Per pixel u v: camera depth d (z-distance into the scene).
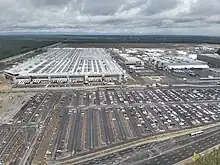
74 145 101.06
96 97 166.25
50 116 132.12
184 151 97.00
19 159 90.38
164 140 106.62
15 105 149.00
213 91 184.25
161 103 155.62
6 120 126.25
